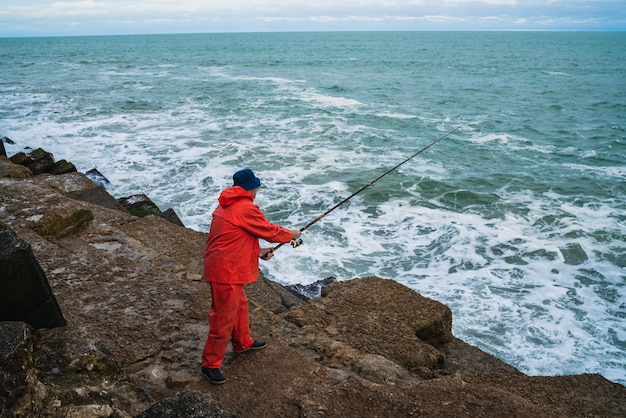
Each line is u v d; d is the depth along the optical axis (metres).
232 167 16.59
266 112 27.64
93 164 16.77
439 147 20.69
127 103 30.31
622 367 7.44
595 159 19.39
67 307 4.32
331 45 140.25
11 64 68.25
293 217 13.00
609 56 90.19
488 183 16.11
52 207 6.05
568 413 3.70
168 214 10.40
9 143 19.05
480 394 3.29
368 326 4.61
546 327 8.38
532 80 48.81
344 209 13.60
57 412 2.53
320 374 3.66
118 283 4.79
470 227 12.31
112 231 6.17
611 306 9.08
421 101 34.31
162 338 4.03
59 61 75.81
